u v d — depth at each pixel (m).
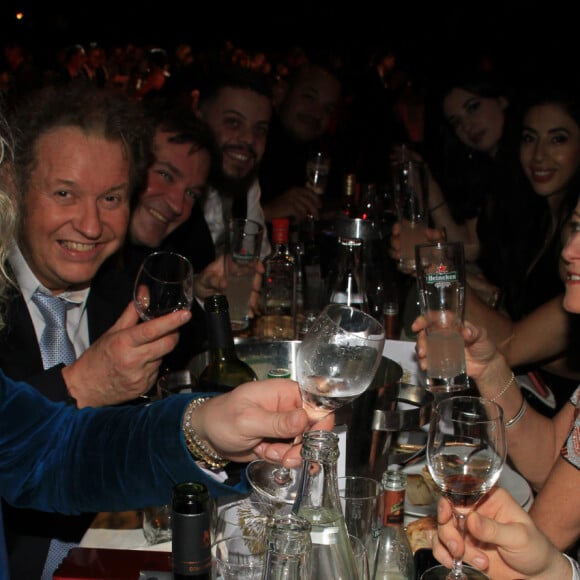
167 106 2.68
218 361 1.52
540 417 1.78
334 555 0.98
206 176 2.76
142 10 12.74
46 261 1.87
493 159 3.52
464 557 1.20
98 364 1.58
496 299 2.81
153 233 2.67
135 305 1.69
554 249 2.94
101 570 1.09
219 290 2.37
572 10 6.46
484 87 3.47
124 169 1.89
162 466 1.18
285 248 2.49
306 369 1.15
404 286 2.69
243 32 13.34
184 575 0.91
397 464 1.56
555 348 2.40
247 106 3.40
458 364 1.66
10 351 1.76
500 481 1.57
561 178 2.98
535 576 1.19
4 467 1.25
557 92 2.95
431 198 3.66
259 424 1.12
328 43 12.84
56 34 11.59
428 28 11.10
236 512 1.15
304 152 4.73
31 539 1.63
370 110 5.14
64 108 1.81
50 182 1.80
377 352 1.16
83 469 1.21
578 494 1.46
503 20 6.84
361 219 2.41
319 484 0.99
